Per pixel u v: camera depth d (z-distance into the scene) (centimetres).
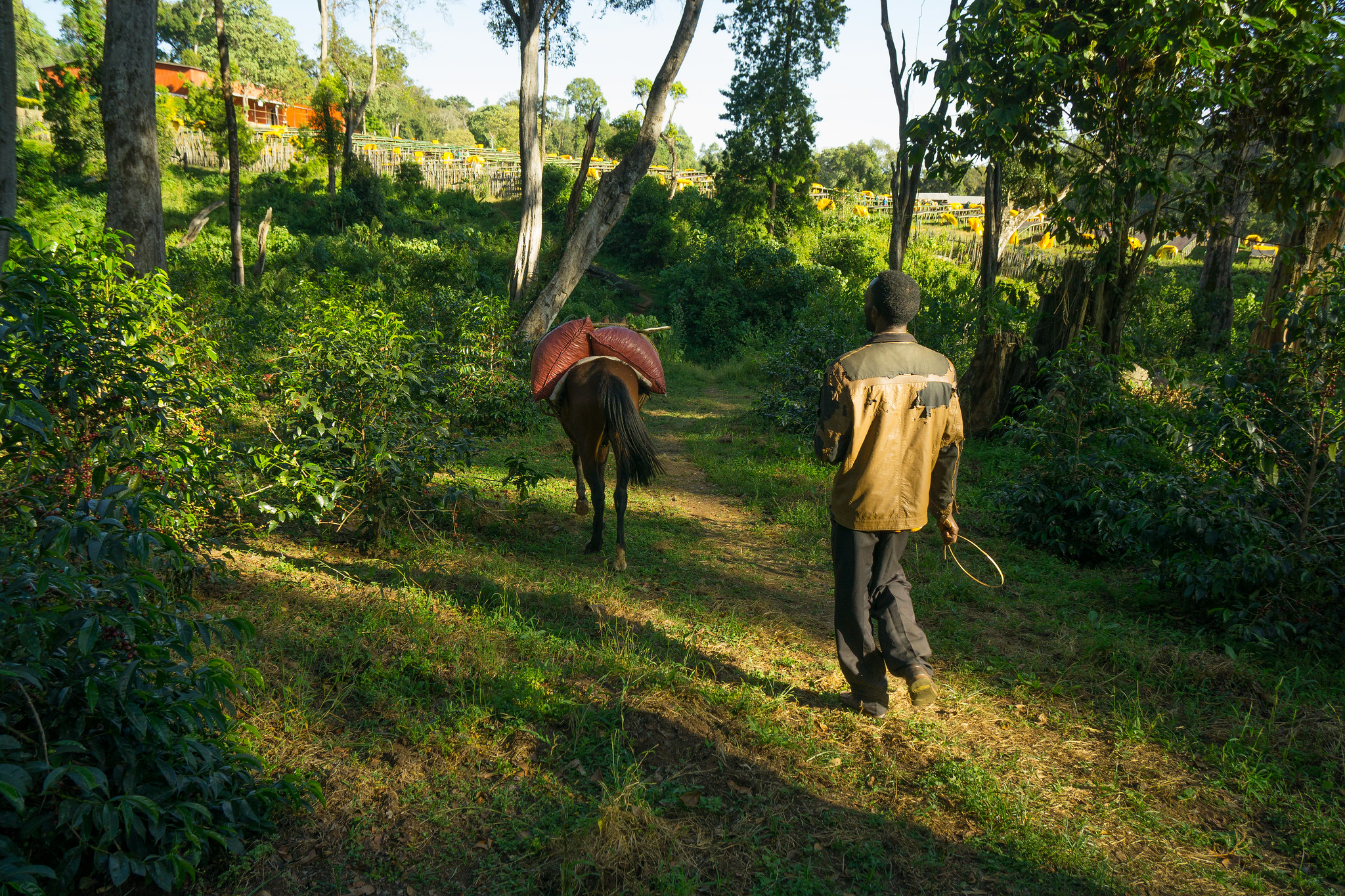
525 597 460
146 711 214
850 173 8306
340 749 294
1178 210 845
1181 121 731
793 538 625
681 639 414
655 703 340
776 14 3256
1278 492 439
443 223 3562
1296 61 694
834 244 3234
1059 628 443
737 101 3353
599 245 1318
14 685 207
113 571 231
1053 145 882
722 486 804
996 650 417
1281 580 407
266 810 249
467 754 297
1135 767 306
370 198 3353
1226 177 824
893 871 248
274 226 3066
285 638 371
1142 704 356
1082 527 572
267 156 4162
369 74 4903
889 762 307
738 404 1448
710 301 2402
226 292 1561
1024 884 242
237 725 267
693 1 1238
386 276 2522
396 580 472
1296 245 795
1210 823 275
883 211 4647
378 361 532
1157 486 476
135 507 234
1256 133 790
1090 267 951
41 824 197
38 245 420
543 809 269
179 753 219
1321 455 432
